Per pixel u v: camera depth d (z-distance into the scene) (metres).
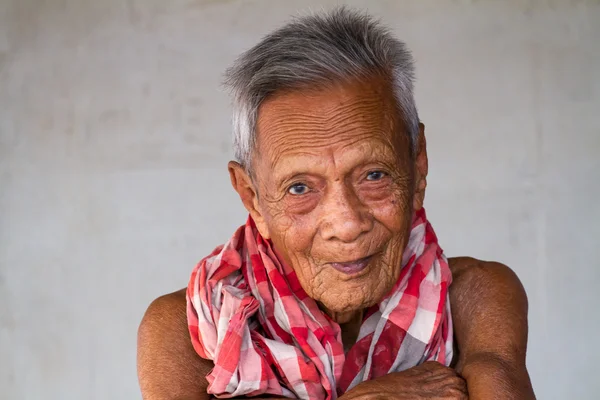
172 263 5.49
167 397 2.37
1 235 5.72
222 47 5.39
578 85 5.02
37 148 5.66
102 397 5.57
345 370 2.38
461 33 5.11
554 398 5.04
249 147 2.27
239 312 2.33
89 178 5.59
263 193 2.26
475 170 5.13
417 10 5.14
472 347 2.42
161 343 2.45
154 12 5.47
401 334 2.39
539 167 5.06
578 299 5.03
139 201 5.53
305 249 2.22
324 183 2.17
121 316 5.55
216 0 5.39
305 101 2.16
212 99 5.43
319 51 2.17
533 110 5.05
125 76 5.53
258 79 2.20
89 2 5.56
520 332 2.44
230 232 5.43
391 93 2.22
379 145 2.17
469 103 5.12
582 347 5.02
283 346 2.35
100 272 5.58
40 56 5.64
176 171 5.48
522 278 5.09
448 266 2.52
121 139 5.55
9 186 5.71
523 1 5.05
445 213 5.16
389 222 2.20
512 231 5.09
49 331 5.64
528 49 5.05
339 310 2.25
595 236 5.02
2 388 5.69
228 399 2.34
